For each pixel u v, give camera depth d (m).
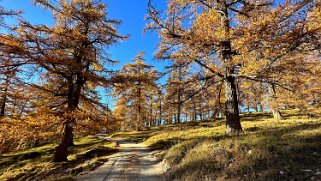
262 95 21.12
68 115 14.54
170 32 11.27
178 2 12.52
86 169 12.02
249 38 8.91
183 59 12.22
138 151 18.41
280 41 8.38
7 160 22.17
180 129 30.25
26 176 14.05
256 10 12.24
